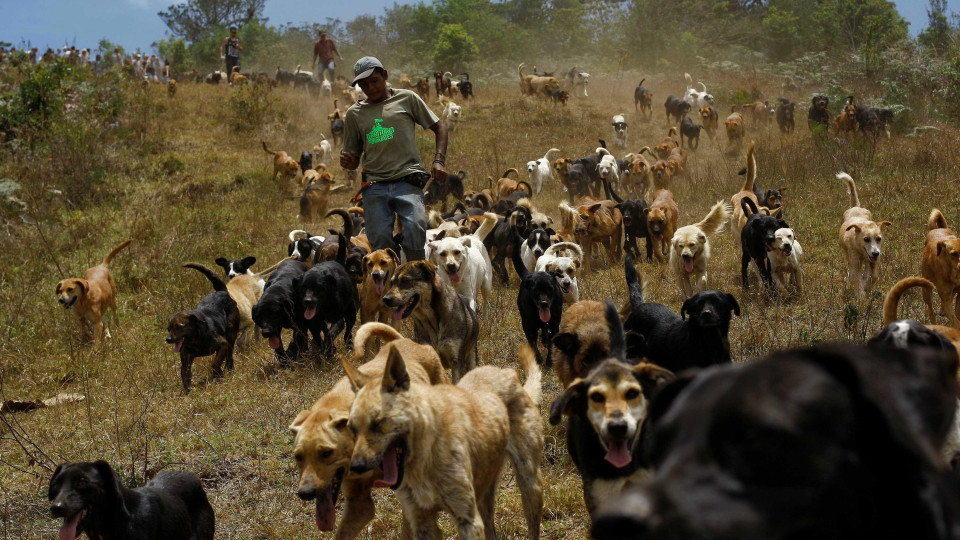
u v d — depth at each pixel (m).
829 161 17.36
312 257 12.41
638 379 4.09
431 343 7.62
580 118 29.27
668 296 10.80
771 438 0.73
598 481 4.35
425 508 4.23
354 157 8.77
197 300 12.11
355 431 3.91
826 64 38.72
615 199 15.21
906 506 0.75
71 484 4.43
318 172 19.38
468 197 18.00
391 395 3.91
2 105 20.44
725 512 0.70
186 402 8.34
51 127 19.59
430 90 39.62
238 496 6.12
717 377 0.81
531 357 5.57
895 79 31.14
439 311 7.49
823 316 8.88
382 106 8.57
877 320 8.56
